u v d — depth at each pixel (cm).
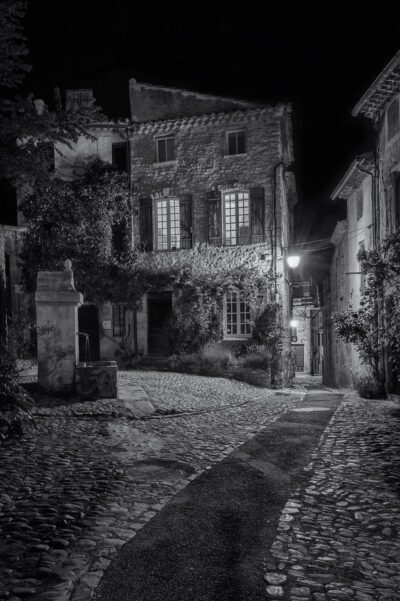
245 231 1962
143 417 997
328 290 2667
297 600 334
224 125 1977
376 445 768
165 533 439
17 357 900
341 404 1237
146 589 346
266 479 604
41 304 1086
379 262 1219
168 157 2045
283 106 1891
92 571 367
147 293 2036
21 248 2033
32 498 514
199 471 632
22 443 750
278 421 998
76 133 795
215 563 386
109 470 619
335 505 518
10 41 761
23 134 767
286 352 2031
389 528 459
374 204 1494
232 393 1440
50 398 1054
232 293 1970
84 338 2055
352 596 341
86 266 1938
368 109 1457
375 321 1382
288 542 427
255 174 1939
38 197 1914
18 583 348
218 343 1944
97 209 1958
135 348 2002
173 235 2038
